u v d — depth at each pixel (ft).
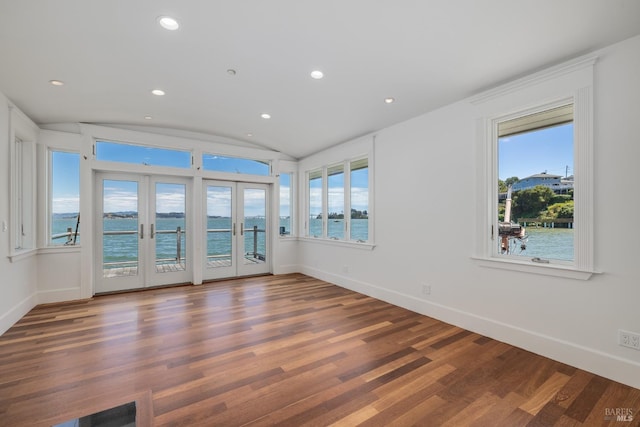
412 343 8.74
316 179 18.47
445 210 10.58
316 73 9.03
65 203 13.34
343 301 13.01
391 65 8.43
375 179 13.65
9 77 9.07
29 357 7.80
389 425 5.36
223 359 7.74
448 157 10.52
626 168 6.68
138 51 7.95
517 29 6.60
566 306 7.58
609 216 6.91
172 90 10.36
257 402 5.98
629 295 6.64
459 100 10.20
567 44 6.99
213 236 17.22
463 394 6.28
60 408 5.76
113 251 14.57
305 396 6.19
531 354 8.05
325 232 17.42
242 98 11.02
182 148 15.65
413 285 11.73
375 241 13.60
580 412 5.72
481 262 9.38
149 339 8.95
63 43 7.51
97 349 8.27
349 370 7.22
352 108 11.56
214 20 6.69
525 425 5.37
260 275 18.58
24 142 12.05
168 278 15.88
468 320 9.77
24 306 11.09
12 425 5.27
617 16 5.99
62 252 12.94
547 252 8.23
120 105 11.68
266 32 7.11
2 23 6.65
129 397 6.13
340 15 6.45
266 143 17.34
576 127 7.40
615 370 6.76
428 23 6.59
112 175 14.53
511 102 8.73
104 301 12.87
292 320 10.62
